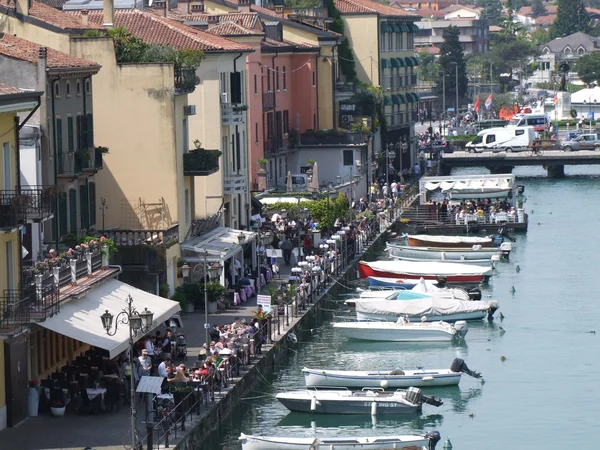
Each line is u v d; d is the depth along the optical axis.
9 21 116.00
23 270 82.25
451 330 118.69
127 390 84.75
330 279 140.25
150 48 119.25
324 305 132.38
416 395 94.50
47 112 98.44
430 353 115.06
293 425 92.19
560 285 147.38
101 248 96.56
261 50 182.62
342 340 119.75
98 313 86.62
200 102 135.25
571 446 87.06
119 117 118.12
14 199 78.00
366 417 93.88
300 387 101.25
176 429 79.81
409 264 151.38
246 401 95.06
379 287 144.50
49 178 98.88
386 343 118.88
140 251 111.38
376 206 191.50
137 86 117.81
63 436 76.75
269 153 188.50
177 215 118.75
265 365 103.12
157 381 78.56
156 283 109.50
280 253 131.12
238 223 143.88
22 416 80.25
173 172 118.25
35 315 79.25
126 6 150.75
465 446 87.31
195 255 119.12
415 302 126.00
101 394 81.75
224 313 114.62
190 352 97.88
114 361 88.12
